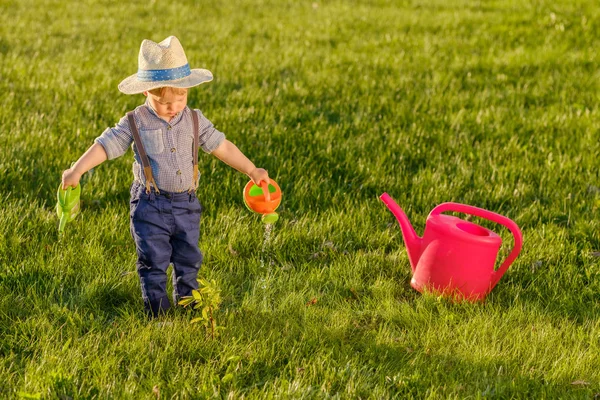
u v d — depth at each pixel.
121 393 2.89
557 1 13.27
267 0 15.02
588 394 3.04
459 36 10.93
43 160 5.37
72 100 6.98
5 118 6.28
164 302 3.53
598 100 7.58
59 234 4.15
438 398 2.97
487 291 3.90
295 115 6.77
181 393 2.90
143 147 3.28
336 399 2.94
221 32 11.32
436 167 5.77
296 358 3.21
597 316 3.71
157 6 13.84
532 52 9.66
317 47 10.32
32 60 8.59
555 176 5.55
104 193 4.89
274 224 4.65
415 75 8.62
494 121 6.87
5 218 4.36
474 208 3.92
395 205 4.08
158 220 3.36
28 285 3.72
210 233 4.46
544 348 3.38
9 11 12.55
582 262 4.38
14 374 2.99
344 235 4.57
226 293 3.82
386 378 3.08
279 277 3.97
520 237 3.76
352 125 6.60
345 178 5.41
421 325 3.58
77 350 3.11
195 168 3.40
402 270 4.21
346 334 3.49
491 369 3.21
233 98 7.26
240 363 3.12
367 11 13.63
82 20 12.08
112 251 4.21
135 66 8.70
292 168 5.52
